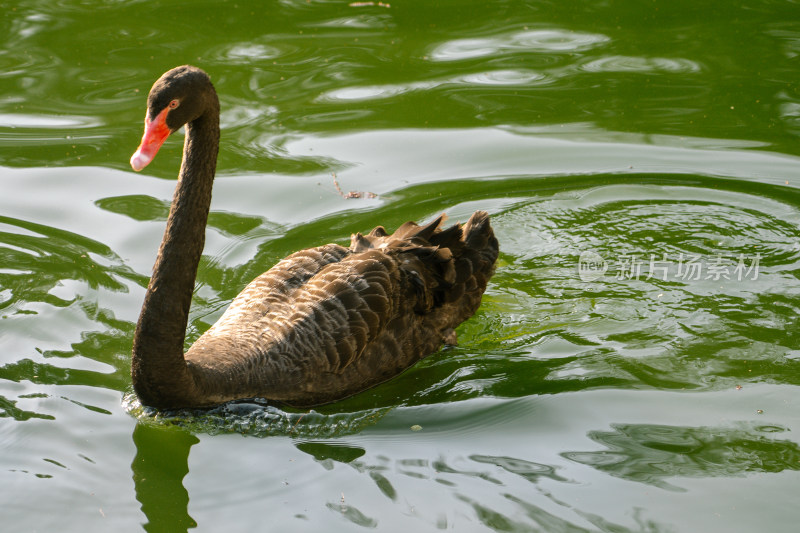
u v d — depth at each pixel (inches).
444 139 580.7
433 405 370.6
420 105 618.5
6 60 673.6
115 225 488.1
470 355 407.2
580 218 503.8
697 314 424.2
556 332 418.0
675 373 384.5
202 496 317.7
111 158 556.4
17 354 389.1
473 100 623.5
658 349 401.1
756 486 318.3
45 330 405.1
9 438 341.7
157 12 764.0
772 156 550.6
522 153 565.6
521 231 494.3
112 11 764.0
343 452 341.7
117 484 323.3
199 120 340.5
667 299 436.5
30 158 551.5
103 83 642.8
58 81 645.3
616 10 764.6
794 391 369.7
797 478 321.4
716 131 578.2
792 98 611.8
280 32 728.3
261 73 659.4
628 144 569.0
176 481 325.4
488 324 429.1
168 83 328.2
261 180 535.8
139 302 426.6
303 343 367.6
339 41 712.4
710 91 625.9
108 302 426.0
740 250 471.5
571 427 353.4
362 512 307.6
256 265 458.9
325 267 396.5
